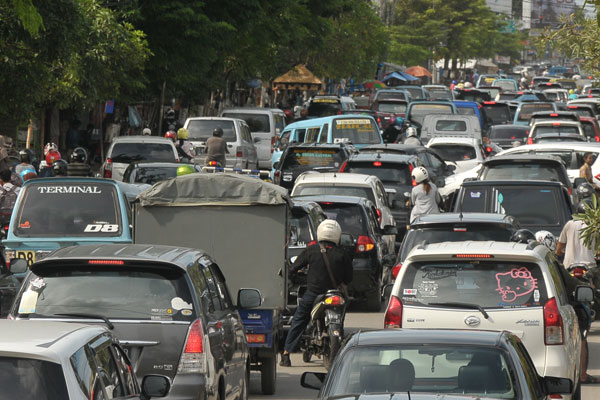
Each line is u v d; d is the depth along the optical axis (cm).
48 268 2092
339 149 6544
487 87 19988
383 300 4691
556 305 2323
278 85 15488
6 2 4556
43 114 7850
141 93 8988
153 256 2097
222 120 8600
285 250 3034
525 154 5400
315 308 3062
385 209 5134
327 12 12725
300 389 2958
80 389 1334
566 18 4488
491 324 2316
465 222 3247
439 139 8062
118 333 2020
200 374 2023
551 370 2297
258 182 3041
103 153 9388
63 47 5003
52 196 3628
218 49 8800
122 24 7469
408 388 1611
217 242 3055
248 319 2847
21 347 1320
